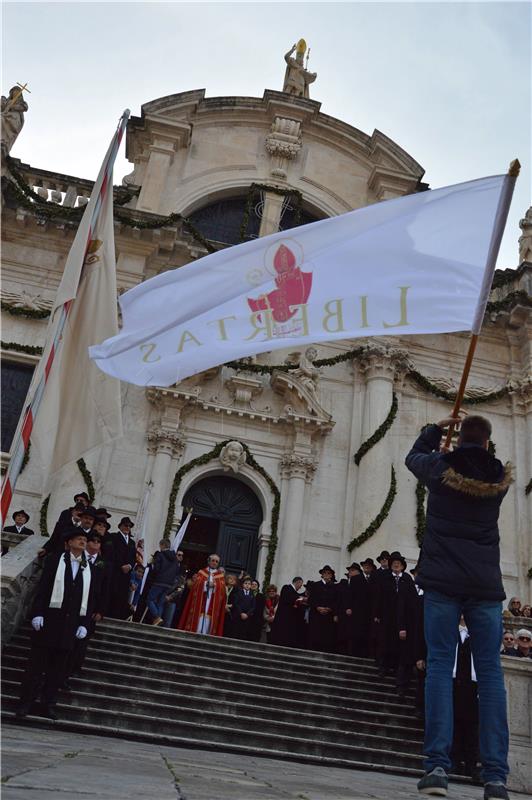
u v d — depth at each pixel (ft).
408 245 20.38
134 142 81.10
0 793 6.76
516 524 67.72
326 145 82.89
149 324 20.03
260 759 24.58
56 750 13.73
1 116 70.23
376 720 34.09
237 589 48.93
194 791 9.01
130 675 32.76
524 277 75.46
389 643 38.78
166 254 71.41
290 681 36.42
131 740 26.73
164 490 62.80
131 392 65.92
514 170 19.97
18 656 32.58
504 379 73.92
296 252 20.56
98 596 30.45
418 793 12.94
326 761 28.45
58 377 18.65
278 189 78.07
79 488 60.13
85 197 71.87
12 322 65.98
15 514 49.62
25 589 35.17
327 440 68.33
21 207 67.46
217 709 31.71
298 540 63.67
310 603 45.42
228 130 81.25
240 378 67.87
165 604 47.67
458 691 30.12
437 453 14.23
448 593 13.23
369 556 62.80
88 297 19.69
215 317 20.18
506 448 70.90
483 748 12.48
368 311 19.99
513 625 45.19
